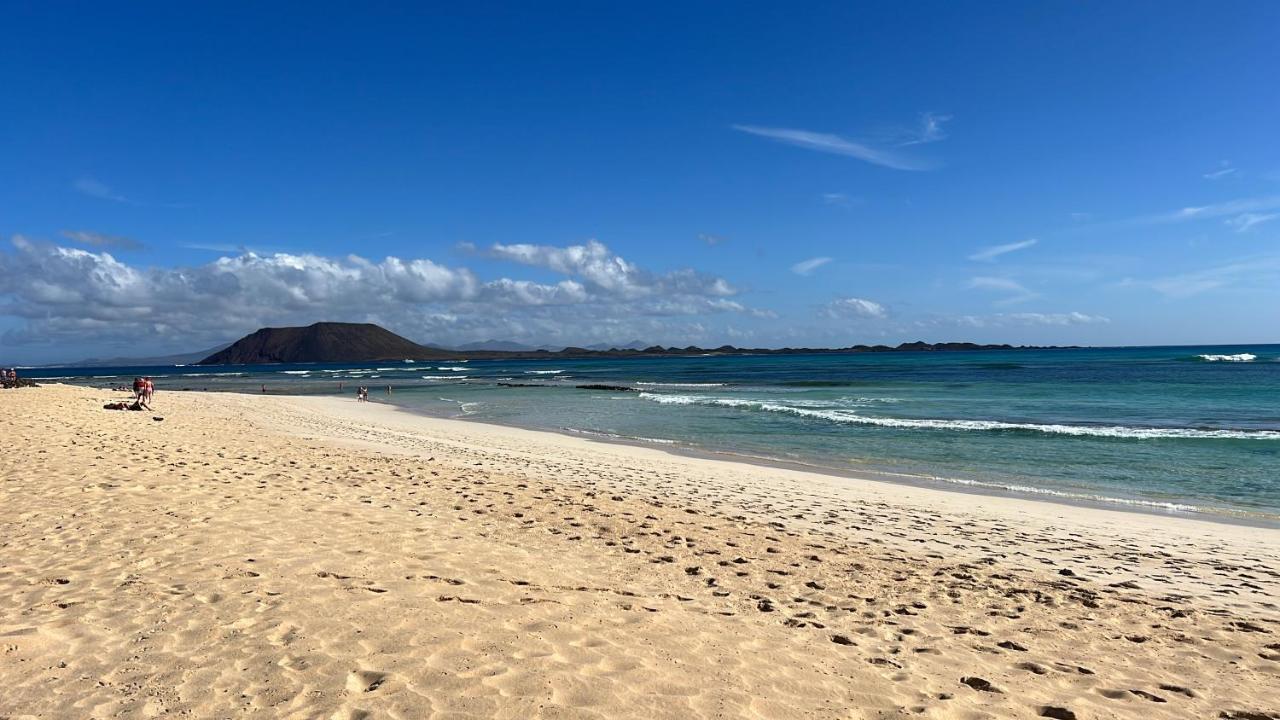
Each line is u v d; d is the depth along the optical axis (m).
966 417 28.91
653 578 7.07
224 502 9.08
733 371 98.06
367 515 8.92
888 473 16.31
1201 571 8.55
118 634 4.60
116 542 6.97
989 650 5.52
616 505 11.00
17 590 5.49
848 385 54.75
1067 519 11.54
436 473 13.27
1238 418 27.30
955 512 11.92
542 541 8.33
